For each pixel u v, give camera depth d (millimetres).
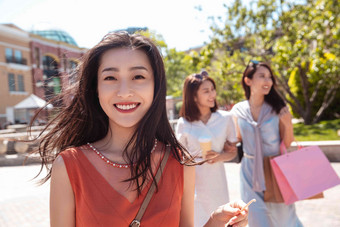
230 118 2973
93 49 1174
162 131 1292
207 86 2857
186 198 1309
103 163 1148
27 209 5195
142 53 1188
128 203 1107
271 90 2926
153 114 1218
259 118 2869
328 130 9508
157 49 1223
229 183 6004
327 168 2648
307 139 8531
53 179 1116
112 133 1235
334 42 9836
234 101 12688
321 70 9625
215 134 2883
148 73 1187
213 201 2742
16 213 5008
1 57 29359
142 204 1133
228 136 2973
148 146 1183
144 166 1171
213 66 13180
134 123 1166
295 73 12883
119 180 1137
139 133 1181
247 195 2809
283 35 11242
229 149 2961
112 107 1161
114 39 1175
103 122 1304
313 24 9961
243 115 2953
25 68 30891
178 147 1314
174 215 1187
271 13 11094
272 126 2832
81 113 1306
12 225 4496
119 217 1085
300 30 9898
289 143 2920
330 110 12195
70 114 1315
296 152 2668
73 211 1115
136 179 1119
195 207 2785
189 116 2941
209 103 2879
